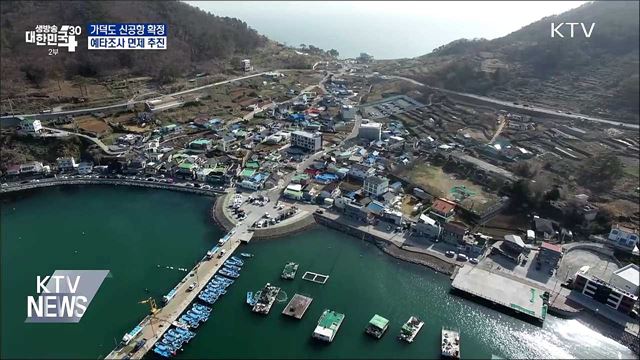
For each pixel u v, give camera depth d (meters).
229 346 89.12
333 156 173.38
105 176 157.75
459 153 173.38
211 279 107.88
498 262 115.69
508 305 101.12
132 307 98.81
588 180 155.75
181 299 100.25
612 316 99.38
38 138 170.88
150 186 152.88
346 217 134.12
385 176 157.00
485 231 128.00
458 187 151.12
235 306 99.44
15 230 128.25
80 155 170.25
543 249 112.75
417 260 116.75
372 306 101.81
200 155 169.50
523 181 141.50
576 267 114.25
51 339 90.19
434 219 131.00
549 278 110.25
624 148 180.25
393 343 92.00
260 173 156.88
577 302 103.00
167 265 113.06
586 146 181.88
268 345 89.81
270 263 114.56
